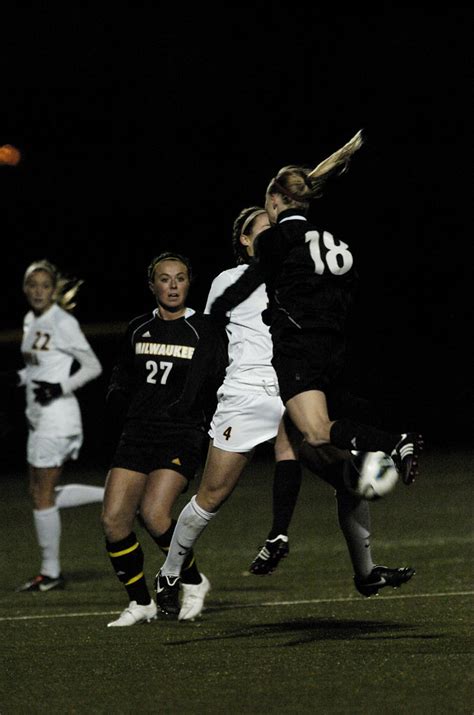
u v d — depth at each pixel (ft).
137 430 87.51
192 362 83.46
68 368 117.91
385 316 356.79
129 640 78.43
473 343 335.06
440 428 237.45
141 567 86.53
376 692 58.65
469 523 138.00
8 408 253.24
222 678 63.87
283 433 77.97
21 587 109.19
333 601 93.15
